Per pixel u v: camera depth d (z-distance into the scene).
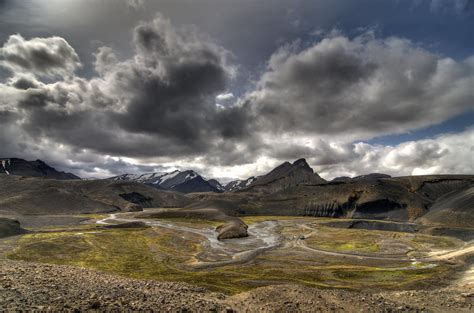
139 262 109.12
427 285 76.38
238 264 109.12
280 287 31.50
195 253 130.88
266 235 197.38
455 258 107.81
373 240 168.62
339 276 87.81
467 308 28.73
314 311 24.88
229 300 28.16
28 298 19.16
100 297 21.45
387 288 74.75
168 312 20.56
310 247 149.38
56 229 187.25
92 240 146.50
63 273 29.89
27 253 112.50
